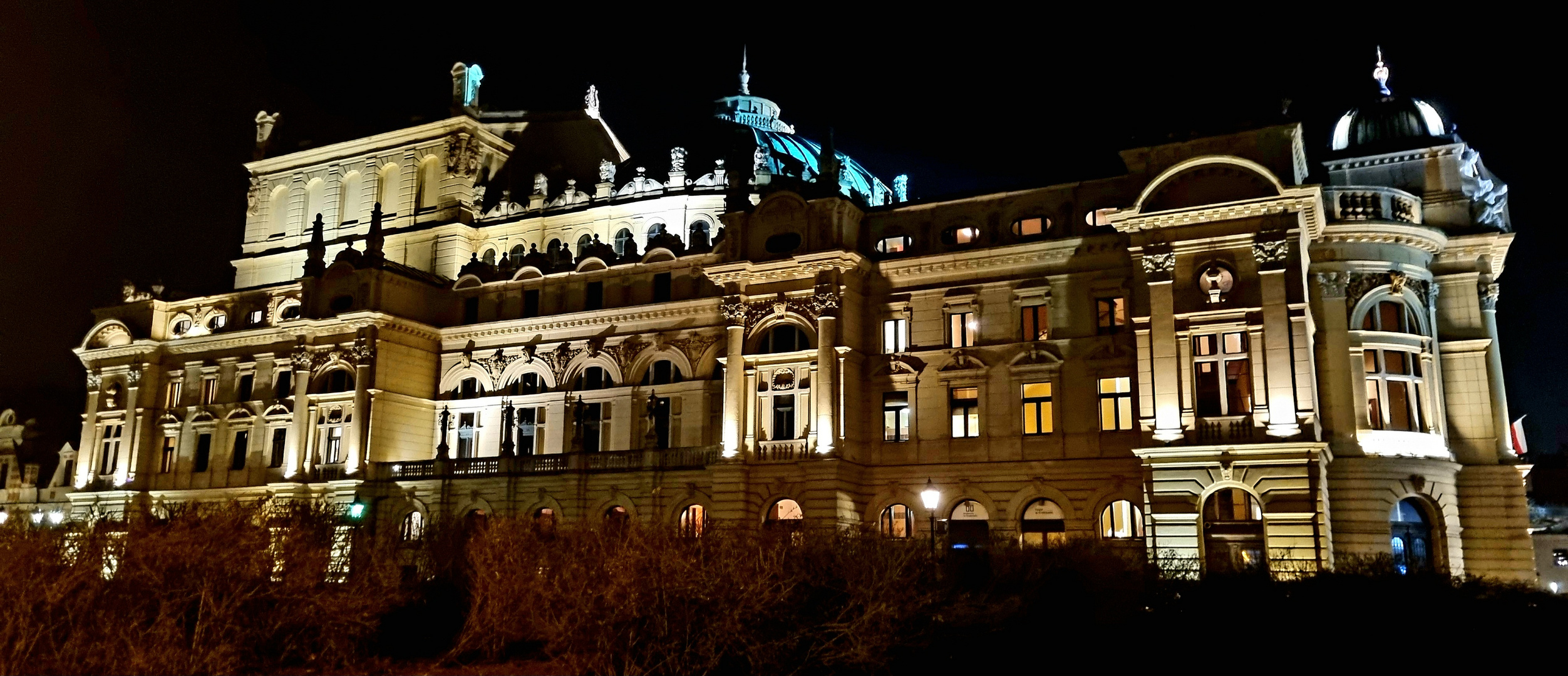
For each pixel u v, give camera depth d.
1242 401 46.41
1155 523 46.12
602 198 74.69
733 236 59.16
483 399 69.25
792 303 56.34
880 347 57.75
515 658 32.81
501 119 82.50
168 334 81.12
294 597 30.42
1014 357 54.31
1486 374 52.12
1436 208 54.31
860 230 59.44
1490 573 50.19
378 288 68.94
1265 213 46.44
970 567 34.12
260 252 84.81
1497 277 55.91
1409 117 56.72
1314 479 43.91
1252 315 45.97
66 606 26.38
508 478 63.78
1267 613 28.58
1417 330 51.25
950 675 27.45
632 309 64.94
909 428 56.41
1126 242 52.16
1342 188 51.34
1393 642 25.58
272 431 72.56
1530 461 51.03
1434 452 49.72
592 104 88.00
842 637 27.86
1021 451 53.53
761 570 28.81
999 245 55.12
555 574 31.61
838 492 53.44
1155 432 46.88
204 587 28.03
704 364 62.59
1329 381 49.50
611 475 61.22
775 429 56.38
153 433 78.50
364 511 61.69
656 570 28.72
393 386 68.81
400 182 80.12
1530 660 24.14
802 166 75.19
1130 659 27.62
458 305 72.69
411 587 37.75
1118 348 52.03
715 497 56.09
